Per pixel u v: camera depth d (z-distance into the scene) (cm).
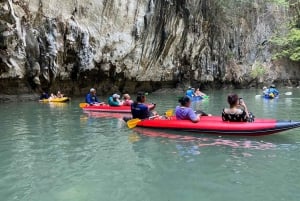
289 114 1082
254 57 3253
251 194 386
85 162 521
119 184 423
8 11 1345
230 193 389
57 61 1659
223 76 2900
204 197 379
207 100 1689
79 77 1841
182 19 2322
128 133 753
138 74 2148
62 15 1656
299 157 539
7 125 873
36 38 1566
